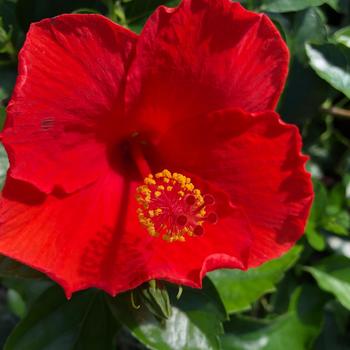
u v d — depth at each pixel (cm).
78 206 35
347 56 42
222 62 34
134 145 38
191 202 34
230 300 43
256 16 33
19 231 33
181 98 35
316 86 44
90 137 35
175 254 35
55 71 32
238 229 35
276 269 44
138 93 34
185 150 36
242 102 35
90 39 32
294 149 34
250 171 35
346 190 50
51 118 33
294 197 35
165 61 33
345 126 55
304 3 42
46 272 33
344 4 51
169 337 39
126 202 36
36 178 33
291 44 44
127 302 38
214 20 33
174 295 40
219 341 39
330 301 51
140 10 41
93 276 34
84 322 40
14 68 41
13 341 39
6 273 37
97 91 33
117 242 35
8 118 32
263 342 45
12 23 41
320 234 49
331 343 50
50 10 40
